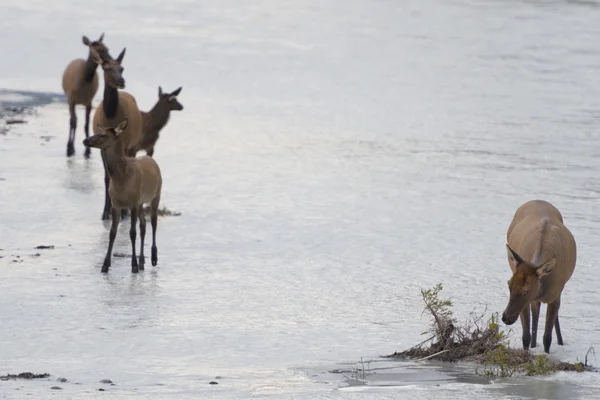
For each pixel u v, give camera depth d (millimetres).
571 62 172500
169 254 67812
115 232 62875
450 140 111688
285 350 47906
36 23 196875
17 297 56531
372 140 111688
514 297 45375
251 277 62438
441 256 67812
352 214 79812
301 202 83812
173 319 53312
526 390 38438
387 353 47500
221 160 100562
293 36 197250
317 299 57781
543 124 121438
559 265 46750
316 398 36156
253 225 76000
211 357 46406
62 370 43000
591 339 50594
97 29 194375
